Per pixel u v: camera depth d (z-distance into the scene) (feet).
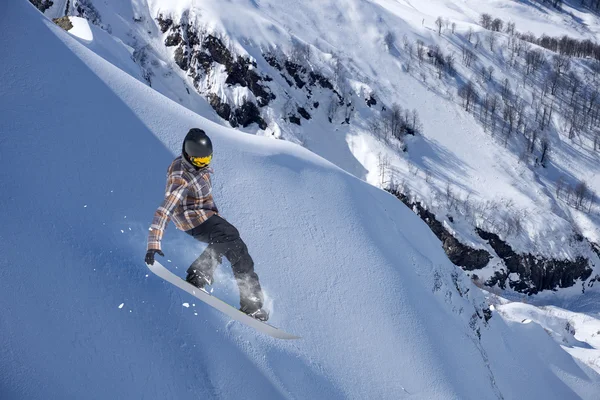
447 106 307.37
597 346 119.34
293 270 29.53
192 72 293.84
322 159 39.50
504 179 274.77
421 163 276.82
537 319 120.47
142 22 302.66
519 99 319.88
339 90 298.56
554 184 279.69
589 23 513.45
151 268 19.24
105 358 19.36
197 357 21.80
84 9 279.69
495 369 45.29
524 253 244.63
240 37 293.64
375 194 42.24
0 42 28.66
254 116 285.84
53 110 26.99
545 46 413.18
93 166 25.91
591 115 313.53
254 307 21.16
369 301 31.68
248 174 32.78
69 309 19.81
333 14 339.36
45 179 23.71
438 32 349.20
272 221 31.12
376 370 28.66
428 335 33.68
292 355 25.45
